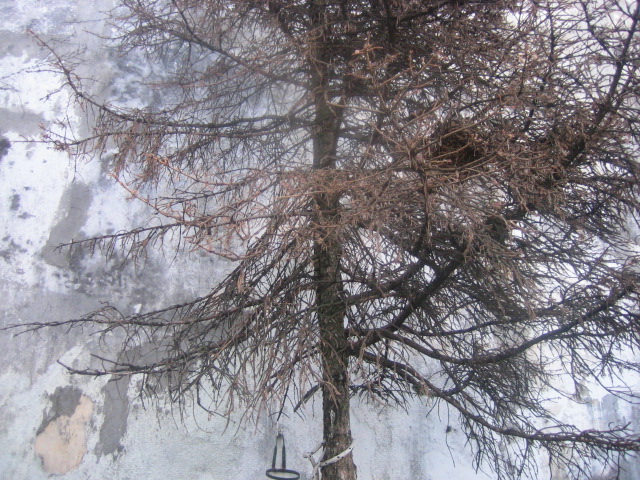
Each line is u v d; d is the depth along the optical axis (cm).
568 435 372
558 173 340
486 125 354
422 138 301
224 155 464
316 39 400
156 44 497
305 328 338
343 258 362
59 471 484
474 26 407
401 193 310
